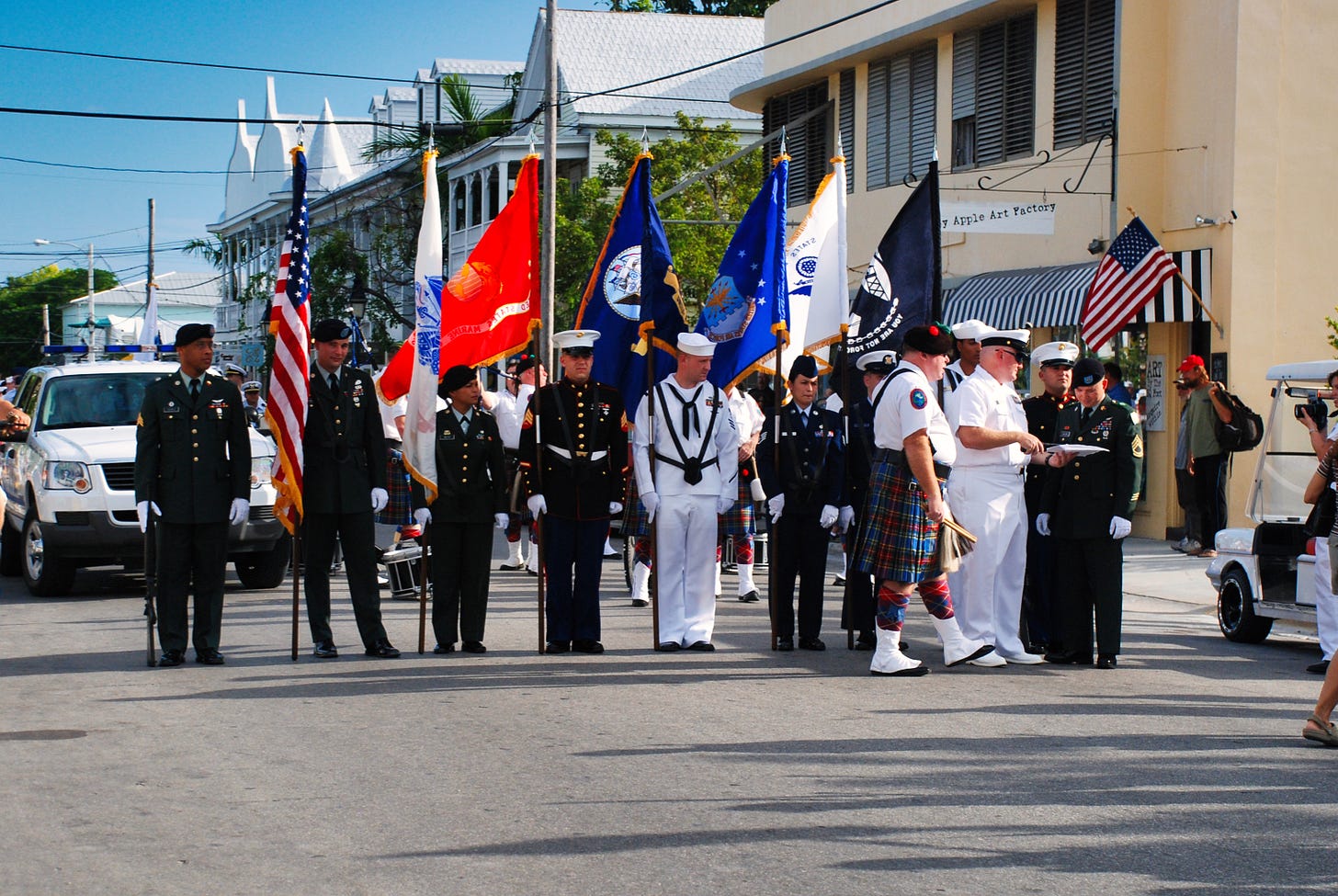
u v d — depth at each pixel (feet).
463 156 164.45
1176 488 77.30
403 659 40.45
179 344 39.50
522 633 45.52
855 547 39.75
